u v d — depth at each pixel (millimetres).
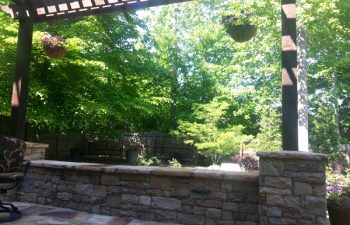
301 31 9398
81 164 3902
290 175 2783
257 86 14594
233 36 3564
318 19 8828
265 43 10453
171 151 14125
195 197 3279
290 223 2729
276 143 10086
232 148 10633
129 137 13914
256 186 3072
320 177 2703
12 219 3205
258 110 12609
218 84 15820
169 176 3393
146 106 9844
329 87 12641
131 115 10133
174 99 15203
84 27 7914
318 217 2666
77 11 4074
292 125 2939
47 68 7738
